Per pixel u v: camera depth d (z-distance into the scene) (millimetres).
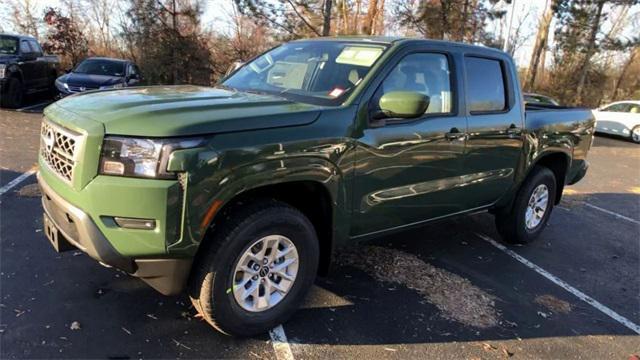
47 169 3148
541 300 4355
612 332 3945
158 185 2641
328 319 3631
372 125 3545
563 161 5840
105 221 2715
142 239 2711
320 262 3693
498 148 4707
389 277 4426
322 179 3271
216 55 22875
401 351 3342
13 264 3982
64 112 3078
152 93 3471
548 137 5336
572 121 5707
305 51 4246
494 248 5492
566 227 6742
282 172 3047
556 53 31781
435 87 4105
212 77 22328
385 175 3701
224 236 2965
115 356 2984
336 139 3299
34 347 2986
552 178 5637
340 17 22234
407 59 3875
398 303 3971
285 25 19562
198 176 2703
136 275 2840
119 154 2678
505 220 5441
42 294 3580
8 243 4363
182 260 2828
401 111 3393
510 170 4977
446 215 4520
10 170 6867
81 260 4141
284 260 3324
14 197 5645
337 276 4336
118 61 15266
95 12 24125
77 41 22344
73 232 2910
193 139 2711
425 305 3988
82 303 3508
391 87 3725
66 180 2885
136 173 2664
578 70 31359
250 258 3143
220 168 2773
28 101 15445
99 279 3857
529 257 5367
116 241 2721
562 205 8047
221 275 2990
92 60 15094
